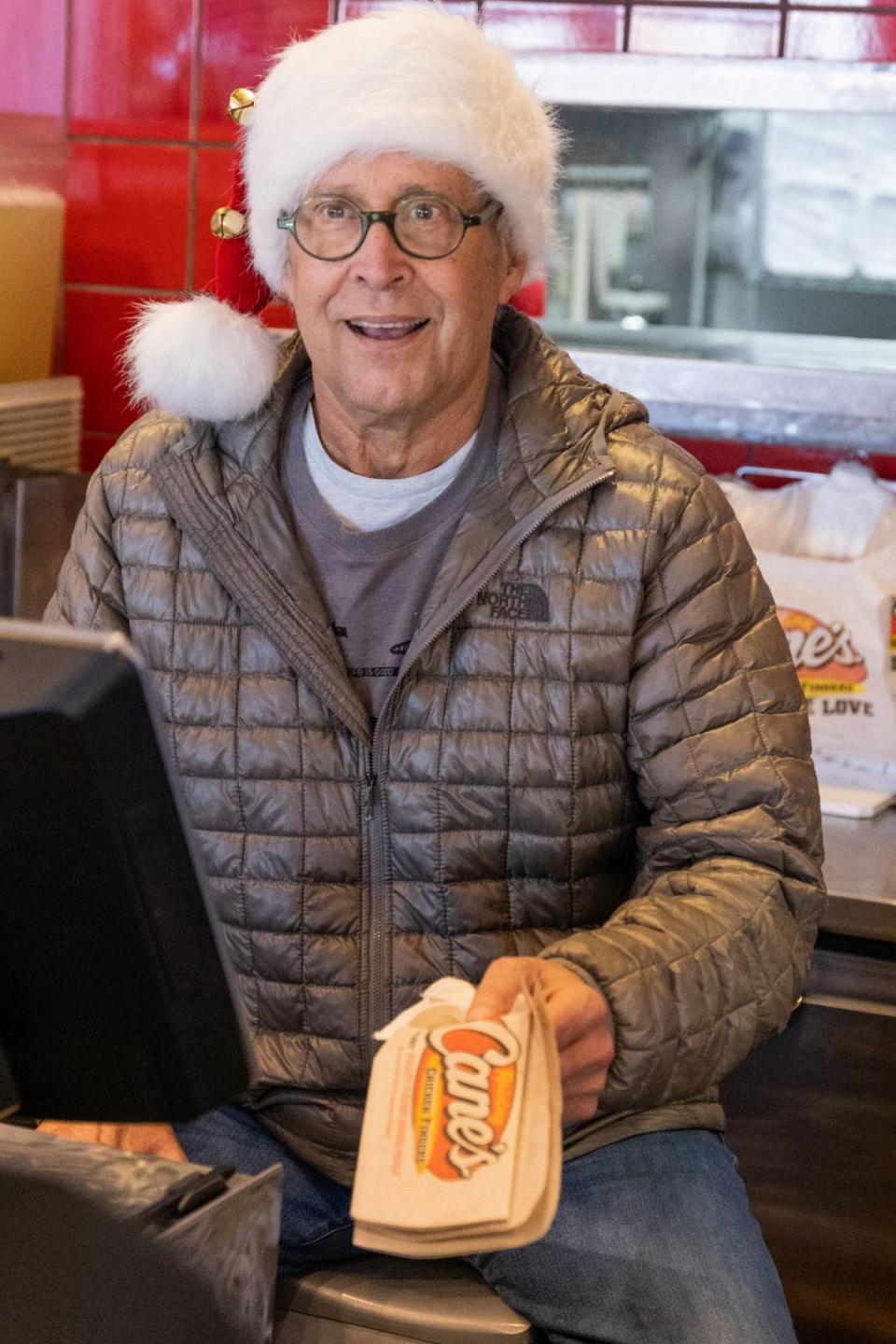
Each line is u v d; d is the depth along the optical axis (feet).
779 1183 5.70
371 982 4.43
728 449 7.23
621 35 7.03
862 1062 5.50
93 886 2.24
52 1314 2.45
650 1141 4.40
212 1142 4.52
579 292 6.93
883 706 6.30
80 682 2.09
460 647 4.43
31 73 7.70
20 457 7.20
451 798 4.40
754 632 4.55
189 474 4.62
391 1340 3.99
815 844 4.38
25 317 7.34
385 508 4.59
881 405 6.64
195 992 2.34
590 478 4.42
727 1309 3.87
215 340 4.53
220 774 4.54
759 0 6.85
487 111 4.27
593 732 4.46
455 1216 2.54
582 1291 3.97
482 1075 2.74
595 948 3.64
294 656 4.41
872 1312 5.72
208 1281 2.63
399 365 4.32
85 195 7.79
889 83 6.34
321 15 7.29
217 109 7.54
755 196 6.63
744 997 3.87
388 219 4.23
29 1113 2.62
